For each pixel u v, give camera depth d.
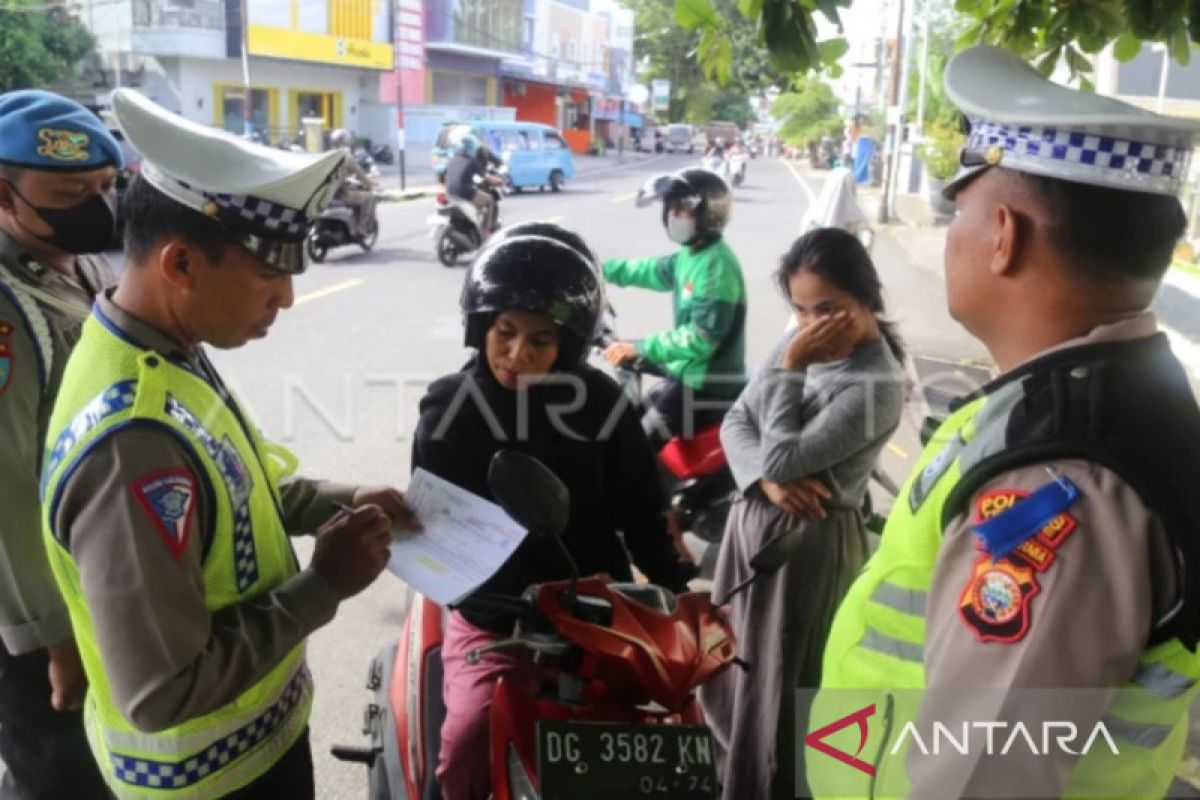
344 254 11.42
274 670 1.58
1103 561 0.96
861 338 2.23
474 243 10.64
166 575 1.31
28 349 1.90
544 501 1.58
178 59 20.80
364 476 4.89
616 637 1.57
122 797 1.53
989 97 1.13
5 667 2.01
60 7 19.38
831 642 1.35
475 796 1.84
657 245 10.90
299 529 1.83
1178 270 8.21
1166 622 0.98
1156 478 0.97
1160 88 6.56
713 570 3.88
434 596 1.60
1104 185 1.04
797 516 2.28
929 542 1.15
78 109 2.06
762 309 8.20
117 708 1.36
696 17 2.05
